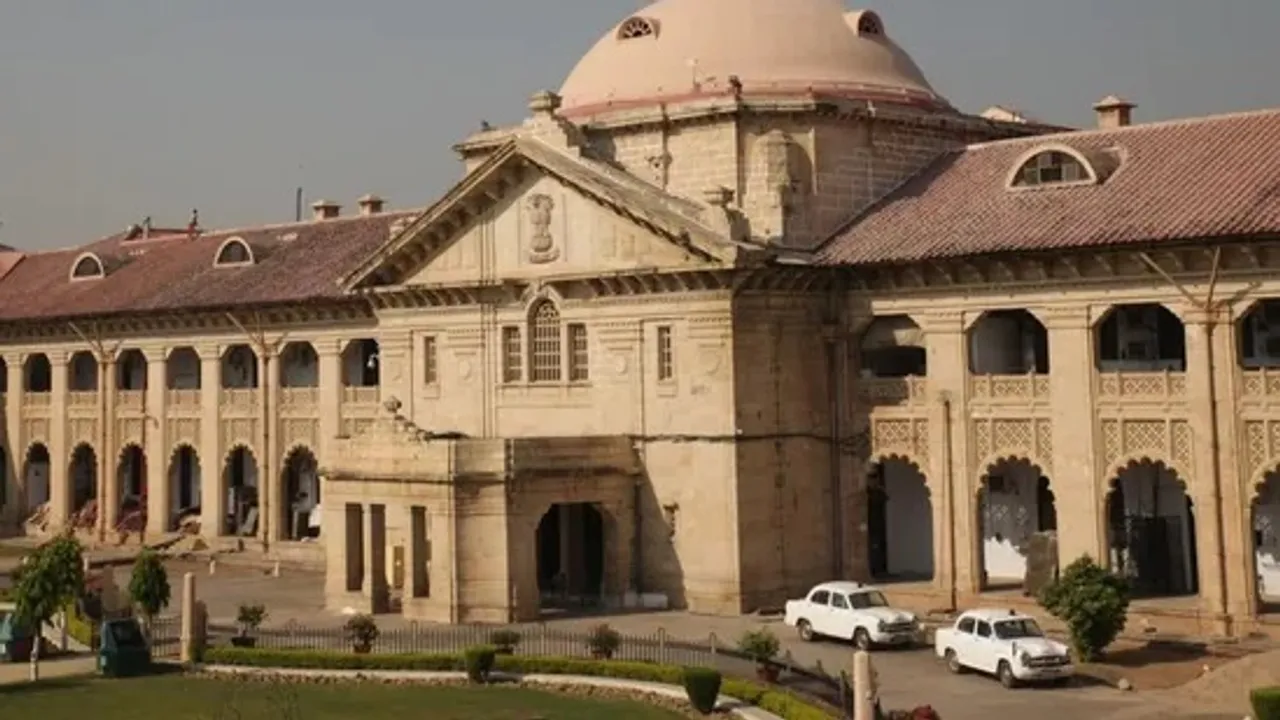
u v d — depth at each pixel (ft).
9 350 263.08
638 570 169.37
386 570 168.55
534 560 161.27
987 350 166.71
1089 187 157.48
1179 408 145.79
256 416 228.43
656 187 174.70
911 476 176.65
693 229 161.68
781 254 165.07
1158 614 145.69
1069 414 152.56
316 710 123.44
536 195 177.78
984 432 159.12
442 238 186.50
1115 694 121.60
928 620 155.74
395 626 157.79
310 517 232.94
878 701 109.60
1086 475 151.53
